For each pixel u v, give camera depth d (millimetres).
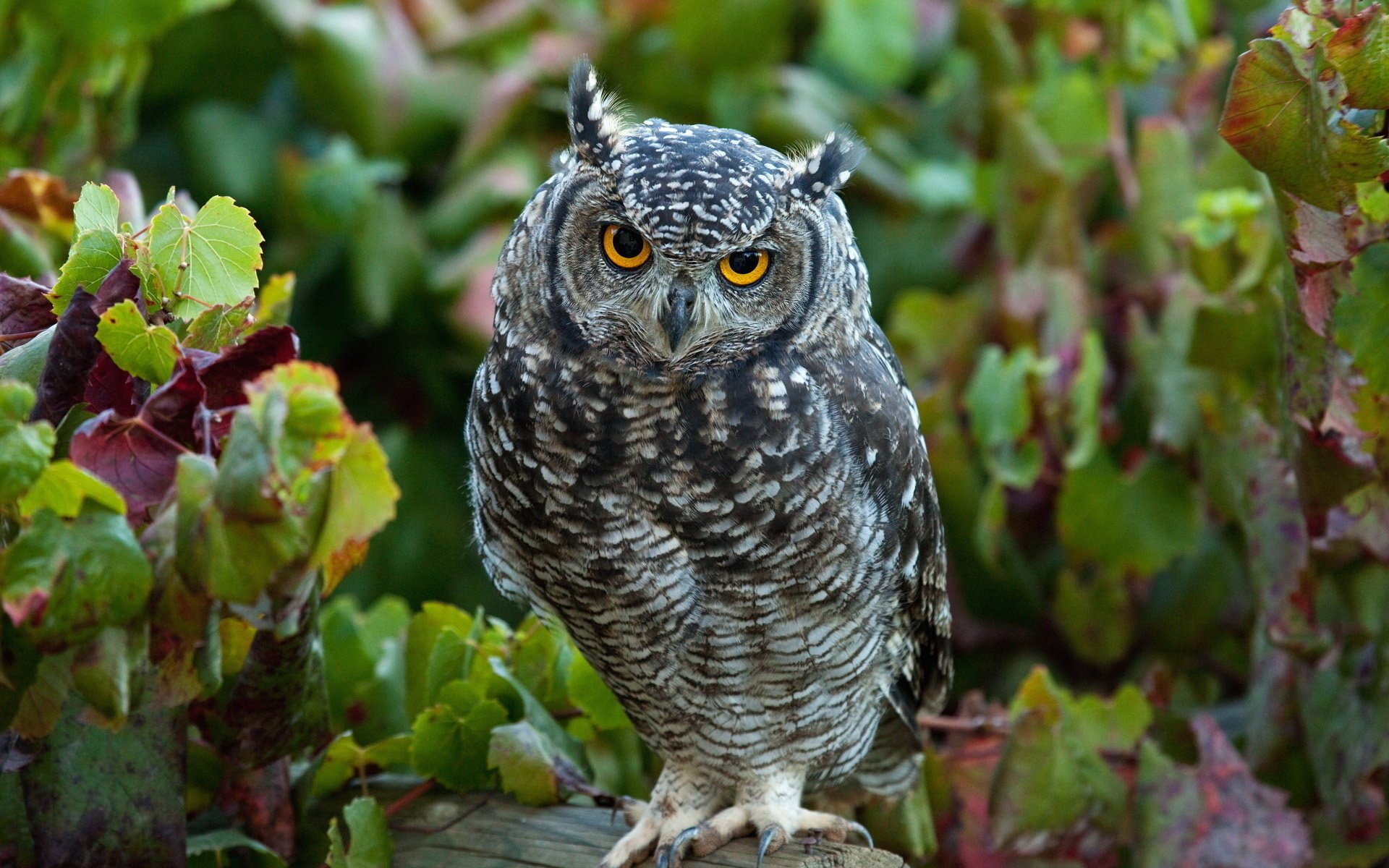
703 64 12078
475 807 6445
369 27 11633
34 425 4156
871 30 12836
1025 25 11258
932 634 6887
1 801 5465
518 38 12406
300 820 6324
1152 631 10195
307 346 11844
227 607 4566
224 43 11883
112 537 4184
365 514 4039
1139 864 7562
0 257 7098
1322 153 5227
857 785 7500
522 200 11617
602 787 7496
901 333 11109
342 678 7266
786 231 5727
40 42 8898
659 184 5582
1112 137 10766
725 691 6168
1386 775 7848
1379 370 5824
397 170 10977
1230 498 8898
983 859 8023
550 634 7051
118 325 4633
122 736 5078
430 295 11547
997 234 10711
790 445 5672
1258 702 8484
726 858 6262
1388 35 5059
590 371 5672
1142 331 9703
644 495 5723
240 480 3939
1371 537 6590
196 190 11953
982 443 9594
